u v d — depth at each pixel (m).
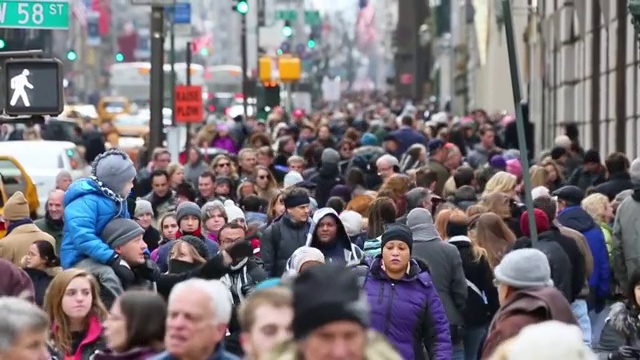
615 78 65.81
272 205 36.22
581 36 77.44
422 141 65.88
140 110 141.38
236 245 24.83
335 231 29.86
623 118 64.88
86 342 22.34
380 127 80.44
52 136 87.19
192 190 42.28
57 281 22.39
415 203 36.91
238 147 80.38
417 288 25.67
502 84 119.00
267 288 15.72
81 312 22.34
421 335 25.75
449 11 185.38
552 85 87.50
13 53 32.91
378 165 46.56
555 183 45.84
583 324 29.64
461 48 155.00
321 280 13.05
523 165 26.08
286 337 14.96
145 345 17.02
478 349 29.92
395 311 25.44
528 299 20.28
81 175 59.00
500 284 21.05
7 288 24.20
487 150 60.78
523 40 102.12
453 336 29.44
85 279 22.44
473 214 34.09
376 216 31.59
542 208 29.44
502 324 20.22
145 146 71.94
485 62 126.88
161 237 33.94
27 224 30.50
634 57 61.62
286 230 32.88
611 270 34.44
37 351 16.16
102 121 118.94
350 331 12.97
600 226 35.03
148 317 16.98
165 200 43.56
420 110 139.25
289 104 139.12
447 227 30.45
